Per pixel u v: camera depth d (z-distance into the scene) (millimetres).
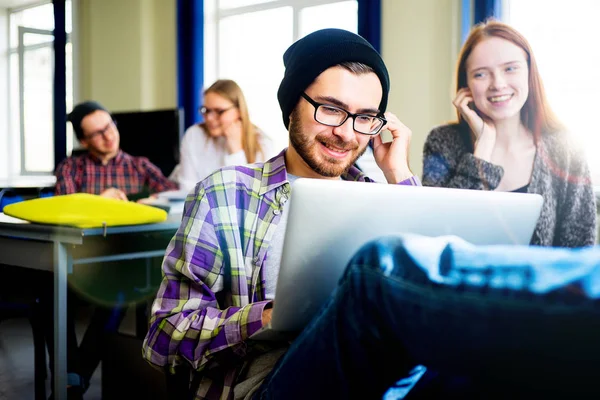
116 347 2148
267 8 5637
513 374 561
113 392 2156
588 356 505
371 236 889
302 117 1237
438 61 4375
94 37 6387
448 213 949
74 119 4219
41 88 7105
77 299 2375
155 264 2566
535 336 521
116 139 4262
